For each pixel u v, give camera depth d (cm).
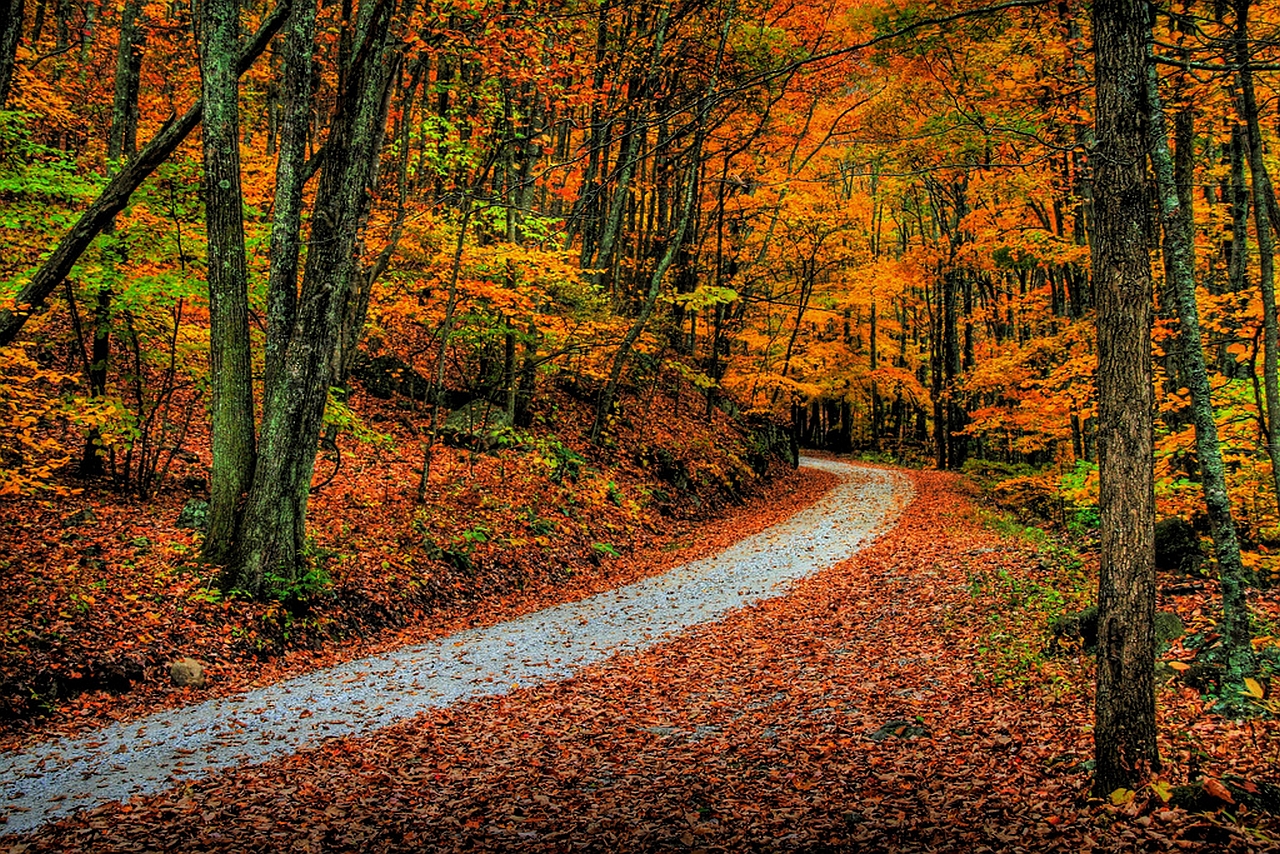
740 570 1661
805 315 3369
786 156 2750
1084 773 574
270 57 2019
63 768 690
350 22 1219
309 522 1356
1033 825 506
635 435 2466
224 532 1122
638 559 1816
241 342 1138
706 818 571
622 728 795
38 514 1120
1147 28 525
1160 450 1075
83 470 1317
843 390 4034
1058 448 2103
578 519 1830
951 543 1672
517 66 1380
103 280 1142
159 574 1060
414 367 2098
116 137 1480
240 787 652
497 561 1509
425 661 1064
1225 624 701
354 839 552
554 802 613
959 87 1444
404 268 1686
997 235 1858
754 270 3353
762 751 707
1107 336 529
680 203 2897
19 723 768
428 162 1858
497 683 966
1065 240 1534
